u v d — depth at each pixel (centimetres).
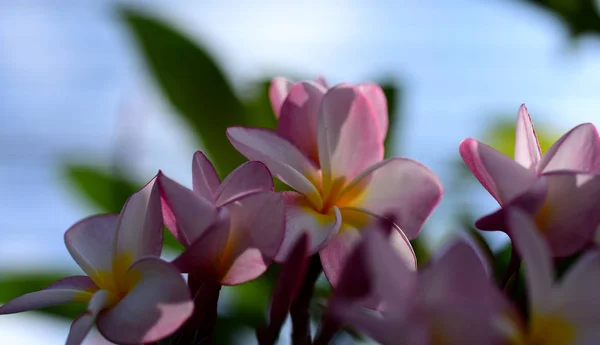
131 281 60
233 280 61
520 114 64
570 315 56
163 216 62
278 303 61
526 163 64
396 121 77
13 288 76
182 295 59
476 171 63
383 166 64
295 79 82
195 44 77
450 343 54
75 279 63
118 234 61
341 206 64
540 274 56
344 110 65
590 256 56
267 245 61
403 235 63
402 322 55
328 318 61
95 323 60
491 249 69
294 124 66
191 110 77
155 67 77
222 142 77
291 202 64
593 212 61
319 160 65
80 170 79
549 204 61
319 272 63
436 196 63
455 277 55
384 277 55
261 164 62
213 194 62
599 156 62
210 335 62
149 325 59
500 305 55
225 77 77
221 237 61
